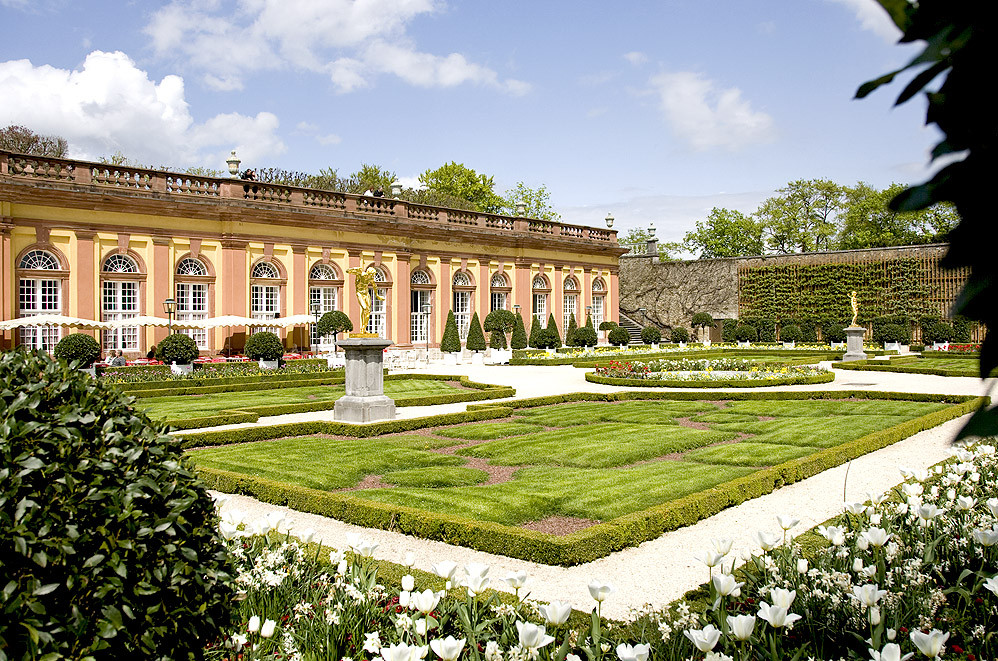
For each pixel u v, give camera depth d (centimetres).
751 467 1095
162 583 344
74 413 342
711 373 2459
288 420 1688
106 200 2855
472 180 6662
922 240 5459
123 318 2952
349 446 1327
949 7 128
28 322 2538
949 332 4100
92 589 315
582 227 4950
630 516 772
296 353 3334
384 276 3797
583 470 1090
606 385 2452
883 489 957
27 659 293
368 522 838
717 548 467
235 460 1185
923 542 536
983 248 133
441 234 4044
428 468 1123
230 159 3281
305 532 520
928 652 331
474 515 849
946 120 135
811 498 923
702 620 420
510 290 4500
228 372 2662
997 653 396
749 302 5250
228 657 389
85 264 2819
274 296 3394
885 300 4591
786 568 497
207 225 3152
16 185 2627
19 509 301
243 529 537
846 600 436
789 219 6216
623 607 585
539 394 2216
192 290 3130
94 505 323
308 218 3434
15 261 2670
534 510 866
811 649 394
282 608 454
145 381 2308
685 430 1434
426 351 3988
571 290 4859
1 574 293
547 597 608
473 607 434
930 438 1323
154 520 344
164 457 376
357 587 470
